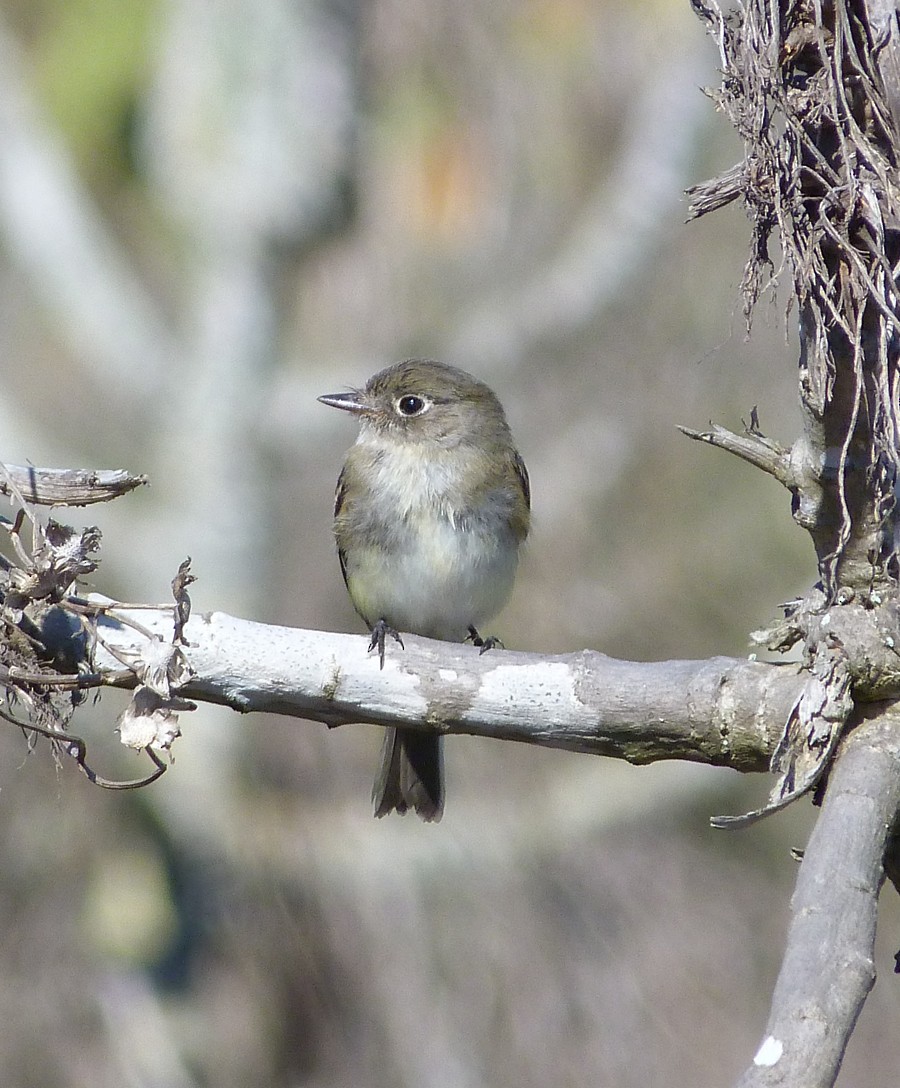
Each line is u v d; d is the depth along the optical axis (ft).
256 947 40.11
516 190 43.68
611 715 18.52
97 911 40.11
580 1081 37.91
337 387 43.14
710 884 41.16
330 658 19.19
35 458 43.14
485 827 40.70
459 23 42.55
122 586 43.14
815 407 16.53
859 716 17.26
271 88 42.37
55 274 44.29
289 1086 39.24
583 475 41.73
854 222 16.34
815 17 16.48
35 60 45.16
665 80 42.09
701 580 40.98
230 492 42.80
